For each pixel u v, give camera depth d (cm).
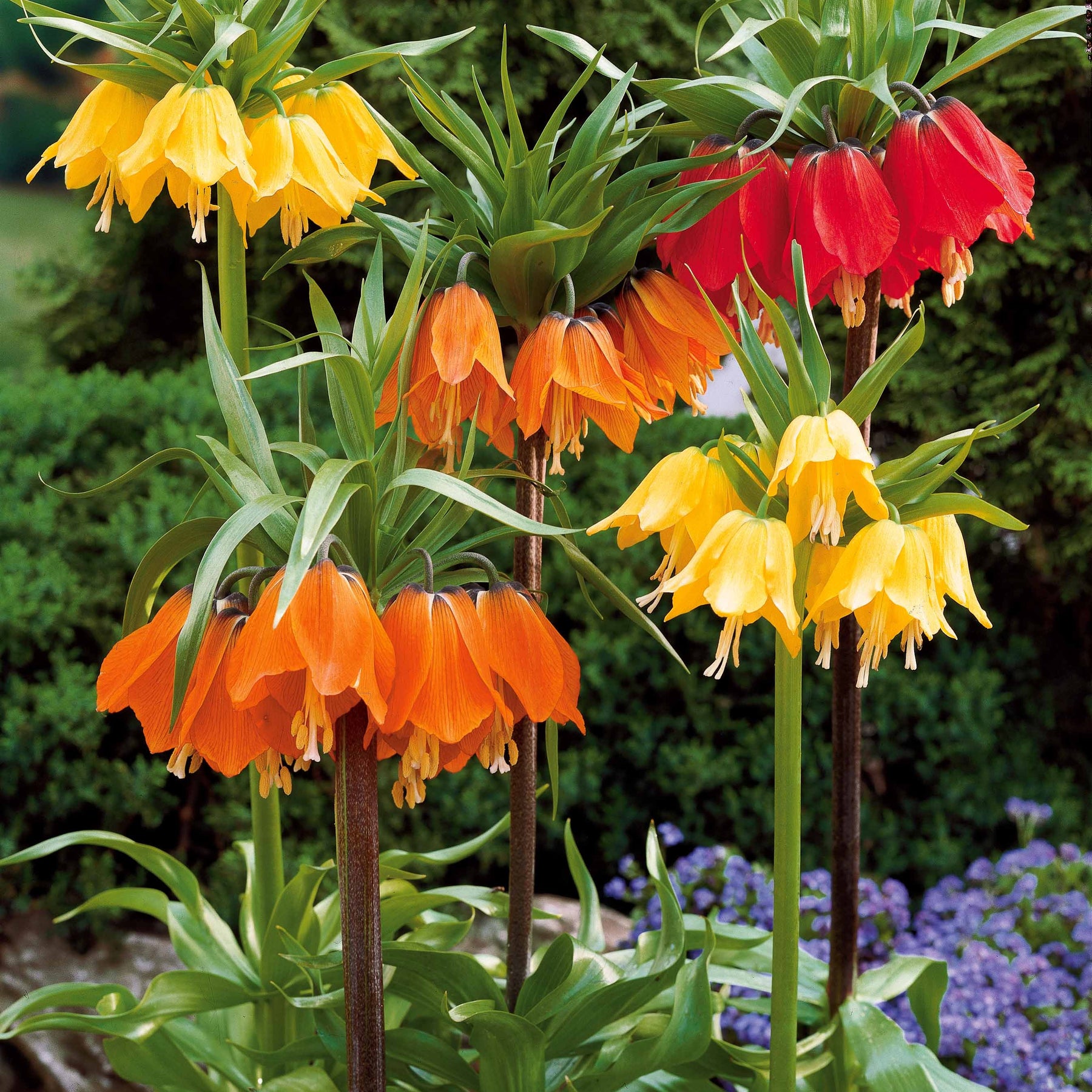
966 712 425
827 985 192
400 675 128
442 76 521
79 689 331
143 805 344
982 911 334
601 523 138
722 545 130
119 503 366
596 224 144
